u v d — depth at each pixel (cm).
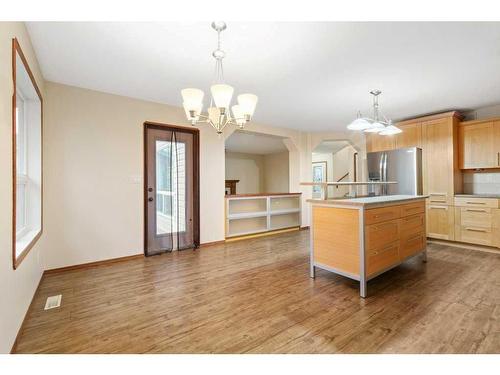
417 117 466
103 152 336
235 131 503
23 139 262
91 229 326
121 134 350
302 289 255
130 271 309
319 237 280
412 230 307
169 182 399
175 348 164
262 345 167
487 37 210
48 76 287
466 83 310
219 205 454
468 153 415
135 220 362
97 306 221
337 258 261
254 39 213
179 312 210
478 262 335
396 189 453
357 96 355
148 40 215
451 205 414
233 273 302
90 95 326
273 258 363
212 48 228
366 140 542
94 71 275
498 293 241
